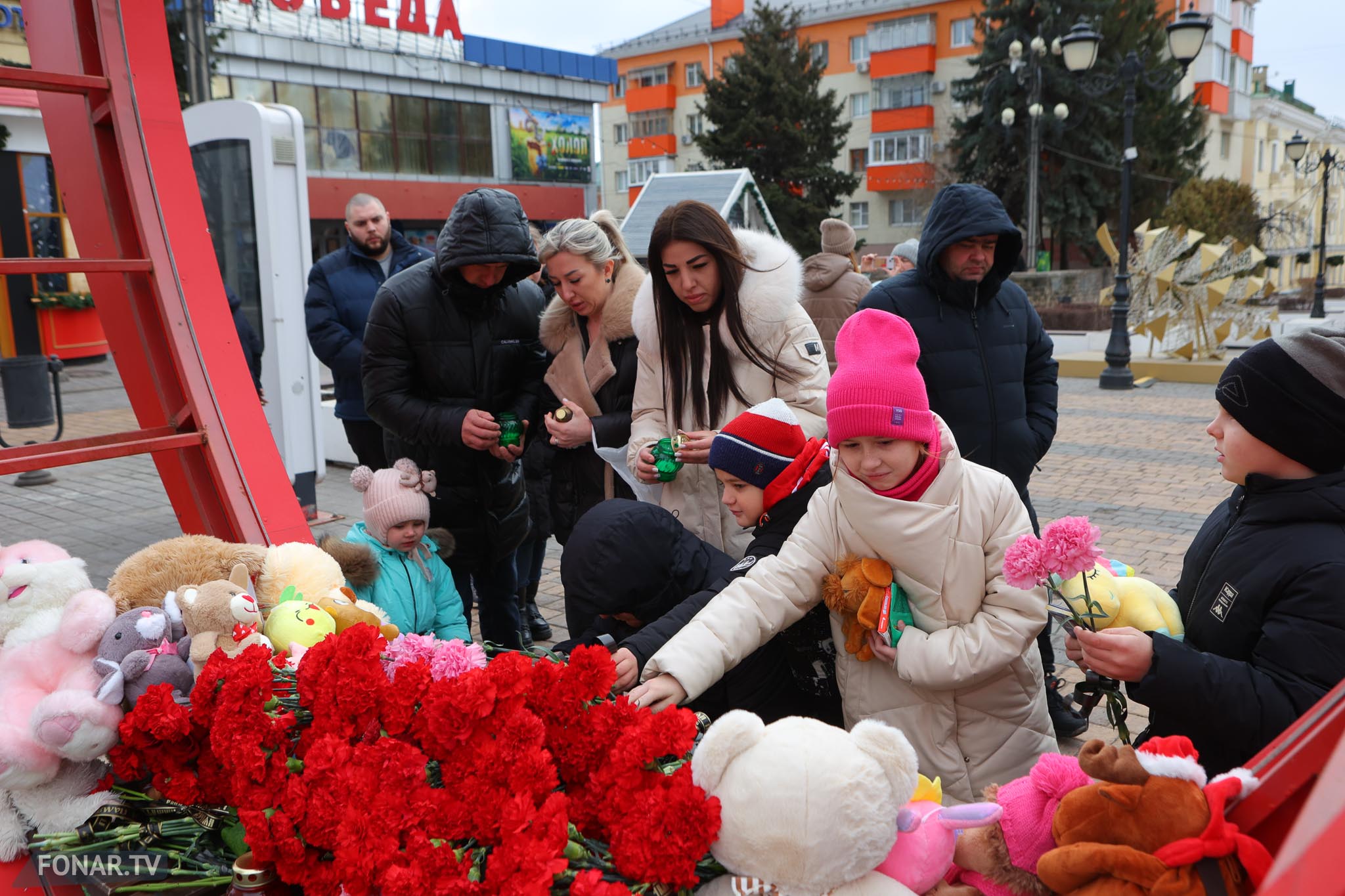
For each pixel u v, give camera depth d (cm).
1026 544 150
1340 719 94
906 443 173
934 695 188
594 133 3231
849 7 4059
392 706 136
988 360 309
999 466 312
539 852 108
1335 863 62
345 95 2531
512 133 2970
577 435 309
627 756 120
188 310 235
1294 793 97
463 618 298
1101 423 1007
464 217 292
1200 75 4300
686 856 110
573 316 332
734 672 200
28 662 154
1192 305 1394
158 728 145
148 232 232
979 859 121
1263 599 148
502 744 126
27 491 738
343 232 2575
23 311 1366
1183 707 144
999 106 2938
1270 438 149
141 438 230
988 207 289
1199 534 174
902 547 175
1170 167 2919
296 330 645
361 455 549
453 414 307
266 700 144
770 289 255
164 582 174
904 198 4025
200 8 890
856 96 4141
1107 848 102
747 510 207
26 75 219
